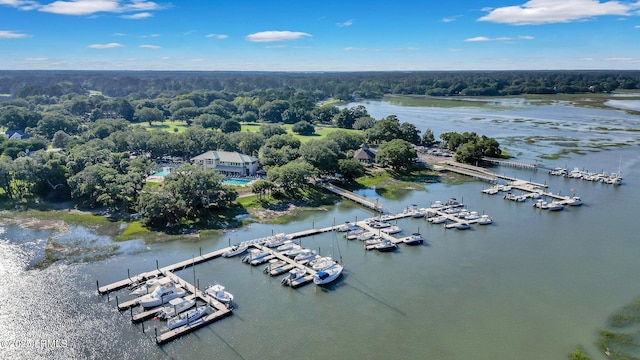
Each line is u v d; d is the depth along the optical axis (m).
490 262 116.12
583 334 85.31
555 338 84.19
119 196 147.62
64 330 84.44
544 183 194.88
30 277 104.12
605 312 92.88
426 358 78.75
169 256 116.56
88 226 135.62
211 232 133.25
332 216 151.75
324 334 85.19
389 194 178.88
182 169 150.50
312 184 181.00
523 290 101.69
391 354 79.75
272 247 122.00
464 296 99.19
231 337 83.81
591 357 78.38
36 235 128.88
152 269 108.62
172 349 80.00
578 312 92.88
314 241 128.88
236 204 154.38
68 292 97.44
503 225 143.50
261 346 81.44
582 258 118.56
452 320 90.06
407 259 117.81
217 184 147.50
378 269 111.88
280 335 84.69
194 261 112.06
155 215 133.50
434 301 97.06
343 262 115.56
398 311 93.12
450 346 82.00
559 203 161.75
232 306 93.56
